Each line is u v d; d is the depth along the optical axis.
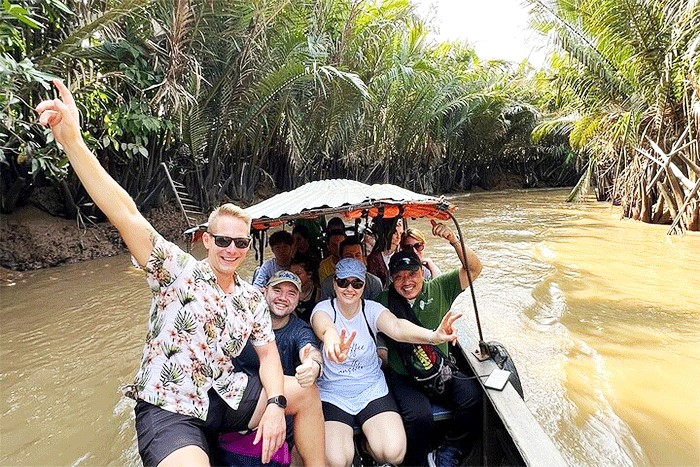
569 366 4.36
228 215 2.25
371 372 2.83
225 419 2.31
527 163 34.78
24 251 8.36
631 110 11.99
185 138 11.03
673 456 3.09
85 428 3.54
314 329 2.81
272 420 2.23
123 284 7.40
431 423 2.81
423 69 17.88
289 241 3.60
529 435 2.24
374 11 14.95
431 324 3.11
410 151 22.80
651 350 4.66
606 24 10.66
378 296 3.09
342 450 2.55
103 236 9.72
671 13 9.59
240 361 2.57
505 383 2.73
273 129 13.70
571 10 11.64
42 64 7.33
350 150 17.83
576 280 7.23
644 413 3.57
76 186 9.37
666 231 11.59
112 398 3.96
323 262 3.80
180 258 2.17
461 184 30.59
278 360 2.43
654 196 13.05
